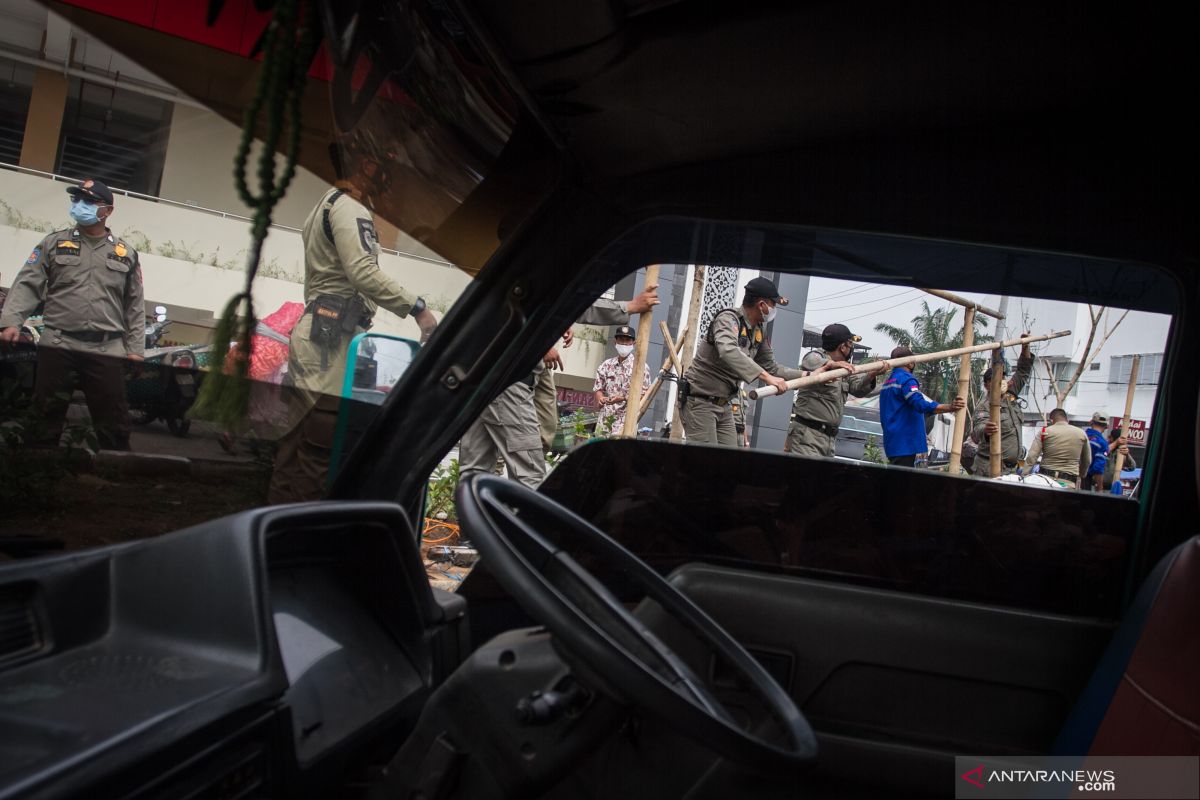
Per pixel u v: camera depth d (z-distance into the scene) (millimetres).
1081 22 1350
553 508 1336
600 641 1021
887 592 1746
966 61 1457
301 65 957
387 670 1344
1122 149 1661
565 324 1797
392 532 1379
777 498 1871
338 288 1645
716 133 1651
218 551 1085
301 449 1612
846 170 1728
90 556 1083
